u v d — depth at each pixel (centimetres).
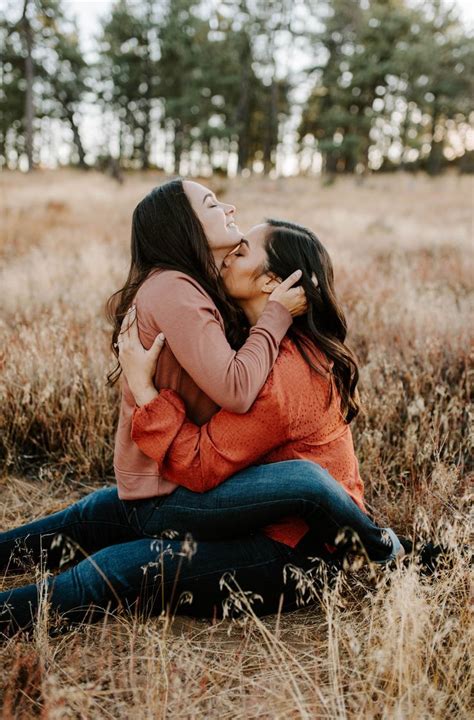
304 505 167
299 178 3306
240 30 3881
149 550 177
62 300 494
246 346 174
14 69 4062
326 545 183
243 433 171
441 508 222
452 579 178
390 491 251
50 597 173
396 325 405
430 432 261
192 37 4397
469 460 279
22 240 830
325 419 187
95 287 530
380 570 183
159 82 4775
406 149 3922
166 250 185
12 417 298
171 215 184
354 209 1728
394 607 158
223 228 187
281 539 176
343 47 3766
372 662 152
